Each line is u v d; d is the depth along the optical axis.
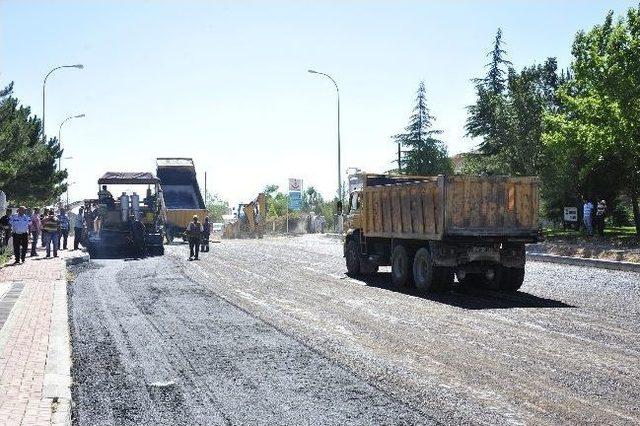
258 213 54.97
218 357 8.35
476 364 7.95
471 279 16.61
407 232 15.91
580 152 30.50
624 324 10.79
